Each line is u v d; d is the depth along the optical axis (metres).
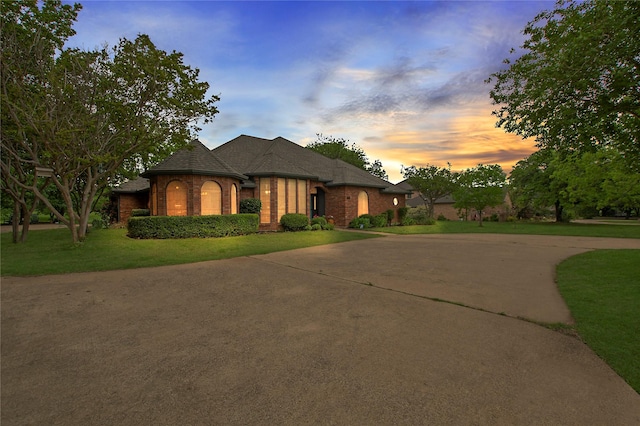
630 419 2.31
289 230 18.14
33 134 10.34
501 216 40.59
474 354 3.39
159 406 2.47
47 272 7.70
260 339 3.79
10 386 2.76
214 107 12.38
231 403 2.50
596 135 6.87
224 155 20.58
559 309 4.92
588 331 4.01
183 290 6.13
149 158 15.07
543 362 3.22
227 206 16.34
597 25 5.77
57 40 10.99
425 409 2.41
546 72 6.59
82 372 3.01
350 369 3.05
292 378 2.89
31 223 34.72
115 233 15.12
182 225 13.78
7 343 3.69
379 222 22.73
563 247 12.74
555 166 27.98
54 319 4.50
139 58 10.44
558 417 2.33
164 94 11.40
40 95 10.05
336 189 22.34
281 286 6.43
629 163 7.61
